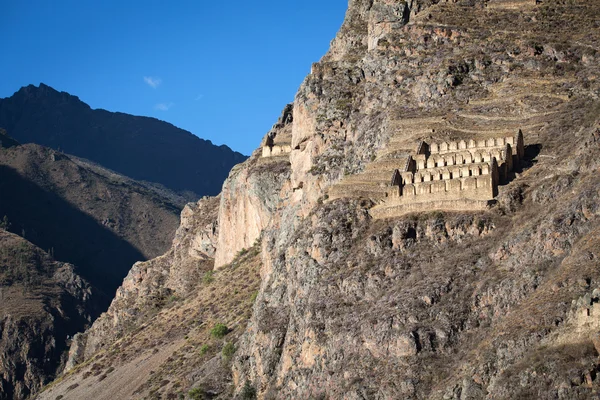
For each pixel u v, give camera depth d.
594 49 149.62
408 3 173.62
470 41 159.50
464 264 109.00
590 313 87.44
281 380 117.81
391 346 103.75
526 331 90.94
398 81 154.25
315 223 129.62
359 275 116.31
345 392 103.69
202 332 188.75
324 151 151.12
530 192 116.06
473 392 90.94
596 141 114.19
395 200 124.75
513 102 141.75
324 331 113.69
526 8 170.00
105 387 187.75
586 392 82.69
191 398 142.62
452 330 101.62
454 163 128.88
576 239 100.62
